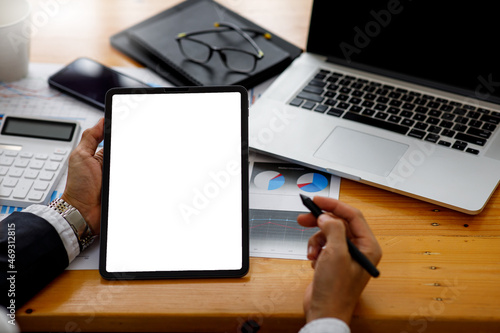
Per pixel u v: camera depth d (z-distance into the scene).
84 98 1.05
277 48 1.15
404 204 0.89
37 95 1.07
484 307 0.76
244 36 1.16
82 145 0.89
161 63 1.12
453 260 0.82
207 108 0.86
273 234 0.85
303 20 1.26
